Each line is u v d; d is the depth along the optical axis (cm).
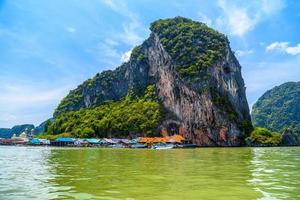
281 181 2292
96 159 4828
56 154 6481
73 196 1752
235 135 14012
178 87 15012
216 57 15225
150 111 15700
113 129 16225
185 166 3531
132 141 13712
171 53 15950
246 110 16338
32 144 15150
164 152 7500
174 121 14938
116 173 2831
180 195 1783
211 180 2362
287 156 5512
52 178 2486
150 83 17762
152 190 1939
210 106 14000
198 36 16150
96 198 1697
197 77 14512
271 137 14225
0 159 4850
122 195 1781
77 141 14138
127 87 19888
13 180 2369
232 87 15525
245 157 5244
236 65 16800
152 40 17975
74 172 2922
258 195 1777
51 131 19512
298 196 1742
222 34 16588
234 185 2119
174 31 16850
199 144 13962
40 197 1725
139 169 3198
